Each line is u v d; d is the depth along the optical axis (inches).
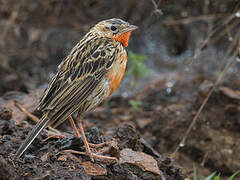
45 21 737.0
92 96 334.6
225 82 559.5
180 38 701.9
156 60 697.6
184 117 497.4
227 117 491.2
